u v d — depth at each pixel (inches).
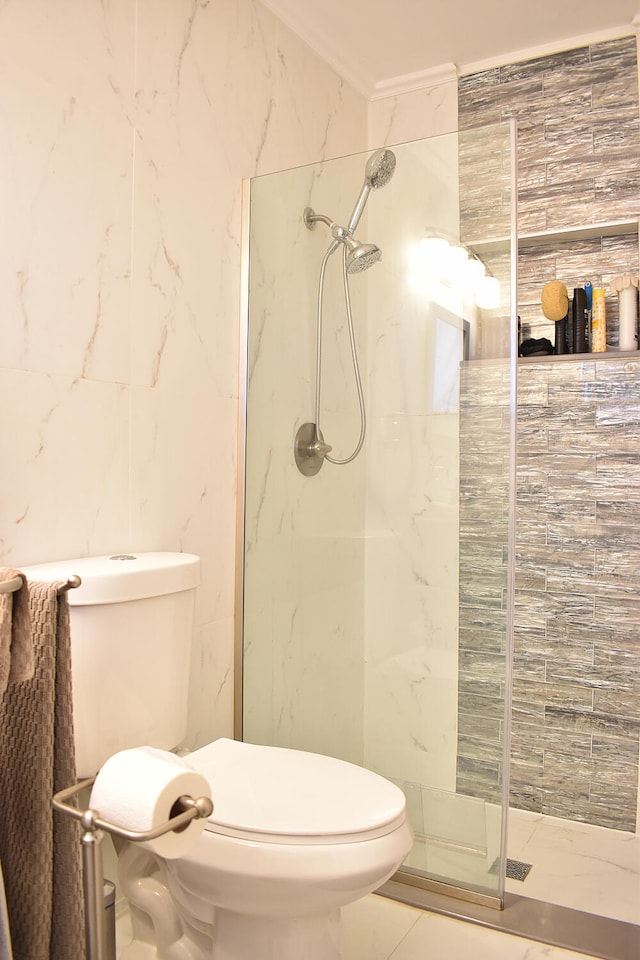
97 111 62.3
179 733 62.0
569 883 78.3
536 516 96.7
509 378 72.3
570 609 94.9
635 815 91.3
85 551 62.1
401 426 77.7
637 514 91.6
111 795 35.8
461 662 75.2
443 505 76.0
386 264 77.6
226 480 79.7
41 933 43.1
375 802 52.4
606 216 93.4
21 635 38.9
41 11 57.0
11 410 55.3
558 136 96.3
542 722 96.2
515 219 71.6
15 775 43.8
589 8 89.3
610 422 92.8
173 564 59.7
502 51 99.1
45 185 57.7
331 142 100.3
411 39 96.2
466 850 74.2
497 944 66.7
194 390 74.5
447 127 104.3
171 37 70.4
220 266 78.2
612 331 95.0
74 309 60.5
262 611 82.3
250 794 53.3
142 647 57.5
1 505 54.7
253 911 49.9
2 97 54.1
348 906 72.6
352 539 79.6
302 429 81.0
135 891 59.2
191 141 73.5
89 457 62.2
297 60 92.4
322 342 79.9
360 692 80.0
